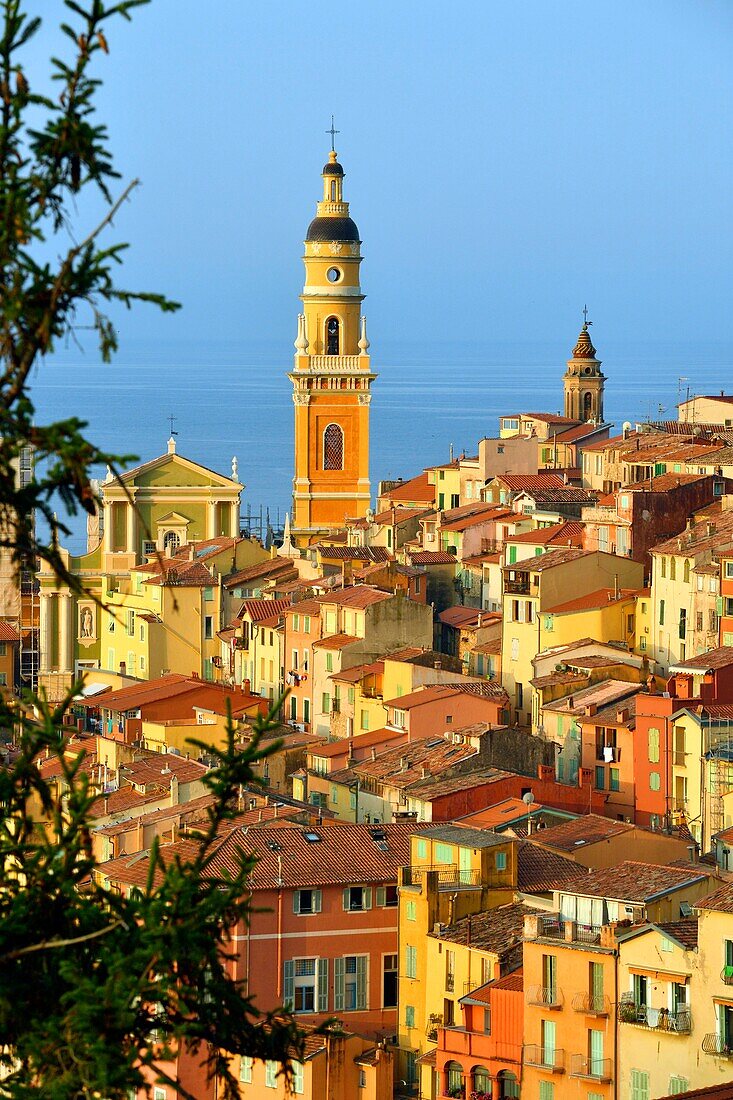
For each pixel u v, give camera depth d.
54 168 77.50
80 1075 73.94
